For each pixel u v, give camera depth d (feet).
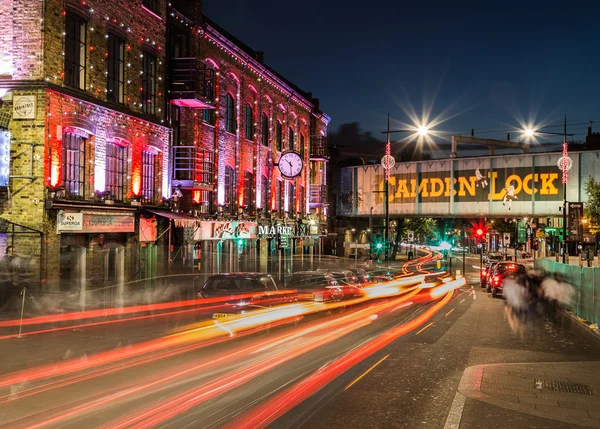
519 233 212.43
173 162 85.71
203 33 90.68
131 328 51.29
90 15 65.00
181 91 82.79
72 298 60.80
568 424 24.72
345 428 23.97
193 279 88.22
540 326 57.62
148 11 76.74
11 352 39.60
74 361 36.83
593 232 149.38
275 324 54.39
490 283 106.52
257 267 117.70
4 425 23.57
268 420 24.68
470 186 172.04
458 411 26.37
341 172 199.21
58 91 58.95
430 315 67.41
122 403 26.96
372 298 88.69
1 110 57.52
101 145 67.00
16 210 57.26
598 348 44.21
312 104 151.94
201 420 24.39
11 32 57.57
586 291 62.28
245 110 112.88
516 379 33.12
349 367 36.11
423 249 401.70
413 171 183.01
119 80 71.97
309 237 146.20
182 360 37.35
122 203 70.18
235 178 106.73
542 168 160.97
